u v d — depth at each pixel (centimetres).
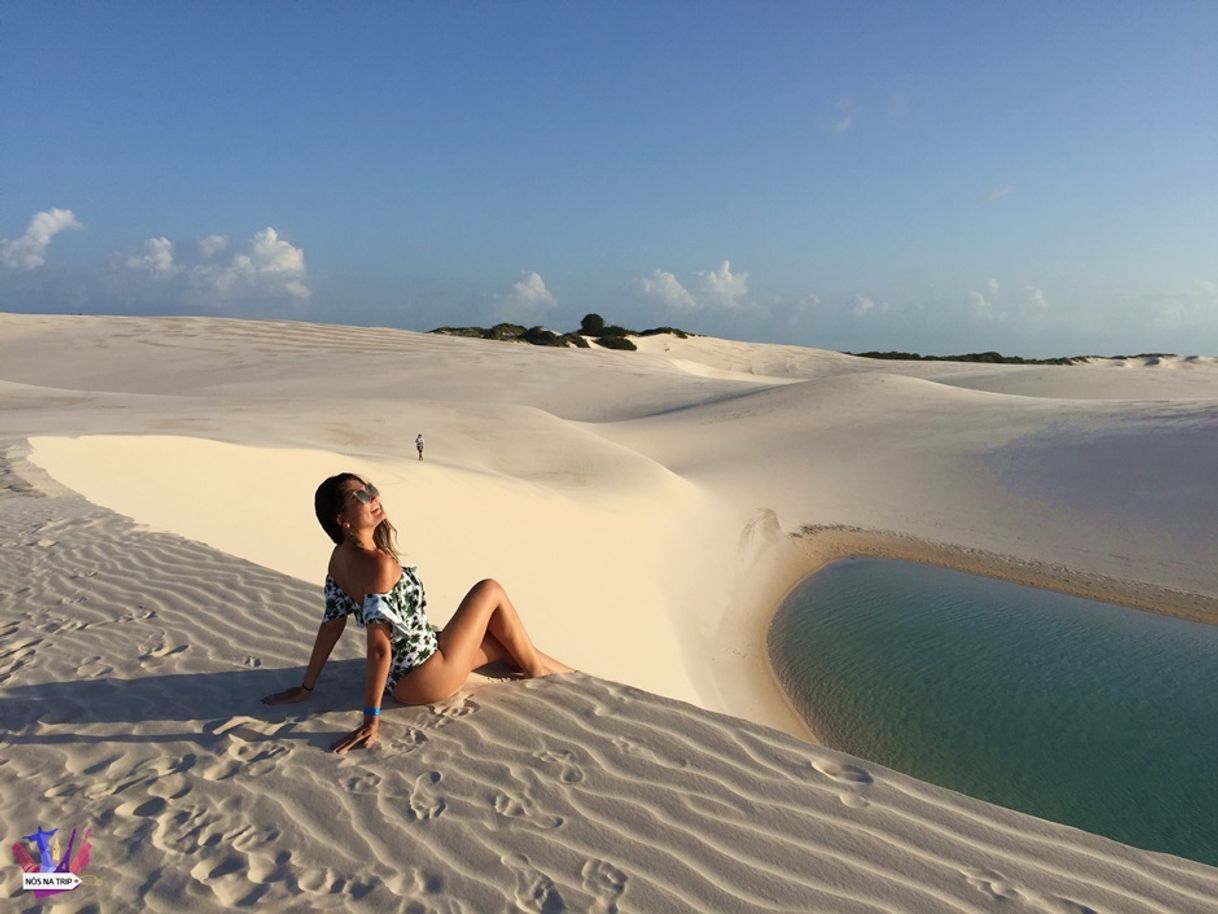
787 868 264
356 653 456
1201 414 2992
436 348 5944
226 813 306
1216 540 2083
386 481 1634
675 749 343
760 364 9300
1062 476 2650
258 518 1198
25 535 747
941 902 246
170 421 2664
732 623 1662
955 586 1928
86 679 427
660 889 256
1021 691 1307
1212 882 254
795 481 2933
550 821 295
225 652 458
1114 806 978
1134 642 1545
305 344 5784
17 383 4084
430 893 258
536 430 3169
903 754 1110
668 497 2480
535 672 424
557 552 1669
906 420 3656
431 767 335
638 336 9631
